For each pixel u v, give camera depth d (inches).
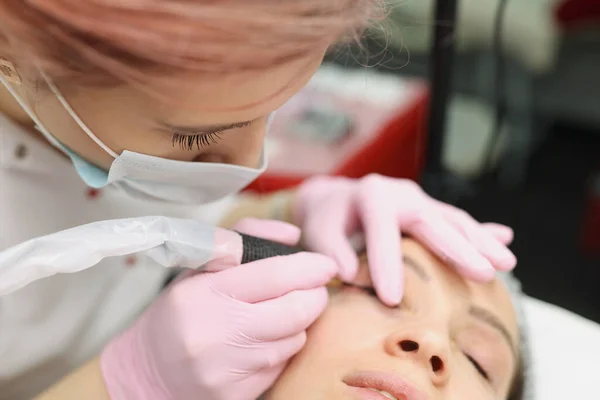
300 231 26.7
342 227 27.2
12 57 15.5
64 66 14.7
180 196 22.5
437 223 26.2
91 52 13.8
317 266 22.3
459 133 64.3
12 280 18.0
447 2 26.9
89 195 25.5
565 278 65.9
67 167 24.5
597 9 74.0
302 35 14.2
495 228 28.5
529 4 67.6
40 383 26.6
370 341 22.3
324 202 29.1
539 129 87.1
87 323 27.3
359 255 26.4
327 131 48.6
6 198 23.4
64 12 13.1
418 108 53.0
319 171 44.5
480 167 65.0
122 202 26.3
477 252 25.3
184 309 20.6
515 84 71.2
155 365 20.6
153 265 29.1
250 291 21.1
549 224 73.1
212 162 20.3
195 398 20.3
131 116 16.9
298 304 21.4
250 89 15.6
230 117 16.5
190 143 18.5
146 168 19.3
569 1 74.8
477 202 73.9
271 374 21.6
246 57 14.0
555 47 74.4
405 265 25.2
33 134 23.5
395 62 23.0
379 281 24.0
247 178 21.2
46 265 18.2
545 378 29.7
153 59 13.7
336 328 23.0
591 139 87.5
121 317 28.4
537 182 80.1
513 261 25.7
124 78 14.5
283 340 21.3
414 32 30.4
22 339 24.8
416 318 23.5
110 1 12.8
